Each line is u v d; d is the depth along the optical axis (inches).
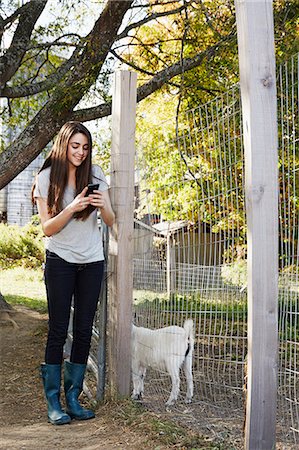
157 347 179.5
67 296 170.2
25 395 205.6
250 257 115.2
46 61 339.6
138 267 191.5
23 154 295.1
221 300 162.6
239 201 165.9
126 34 308.7
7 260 663.8
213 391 191.5
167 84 348.8
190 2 281.1
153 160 191.2
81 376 176.2
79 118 298.4
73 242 168.9
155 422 155.4
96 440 150.6
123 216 175.3
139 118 419.2
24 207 683.4
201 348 224.7
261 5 113.0
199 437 144.3
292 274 138.4
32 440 153.6
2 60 297.1
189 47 337.7
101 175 177.2
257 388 115.7
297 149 153.7
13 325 335.9
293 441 145.7
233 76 288.0
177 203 188.7
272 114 113.8
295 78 153.7
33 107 387.5
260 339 115.3
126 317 175.9
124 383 176.7
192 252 173.8
